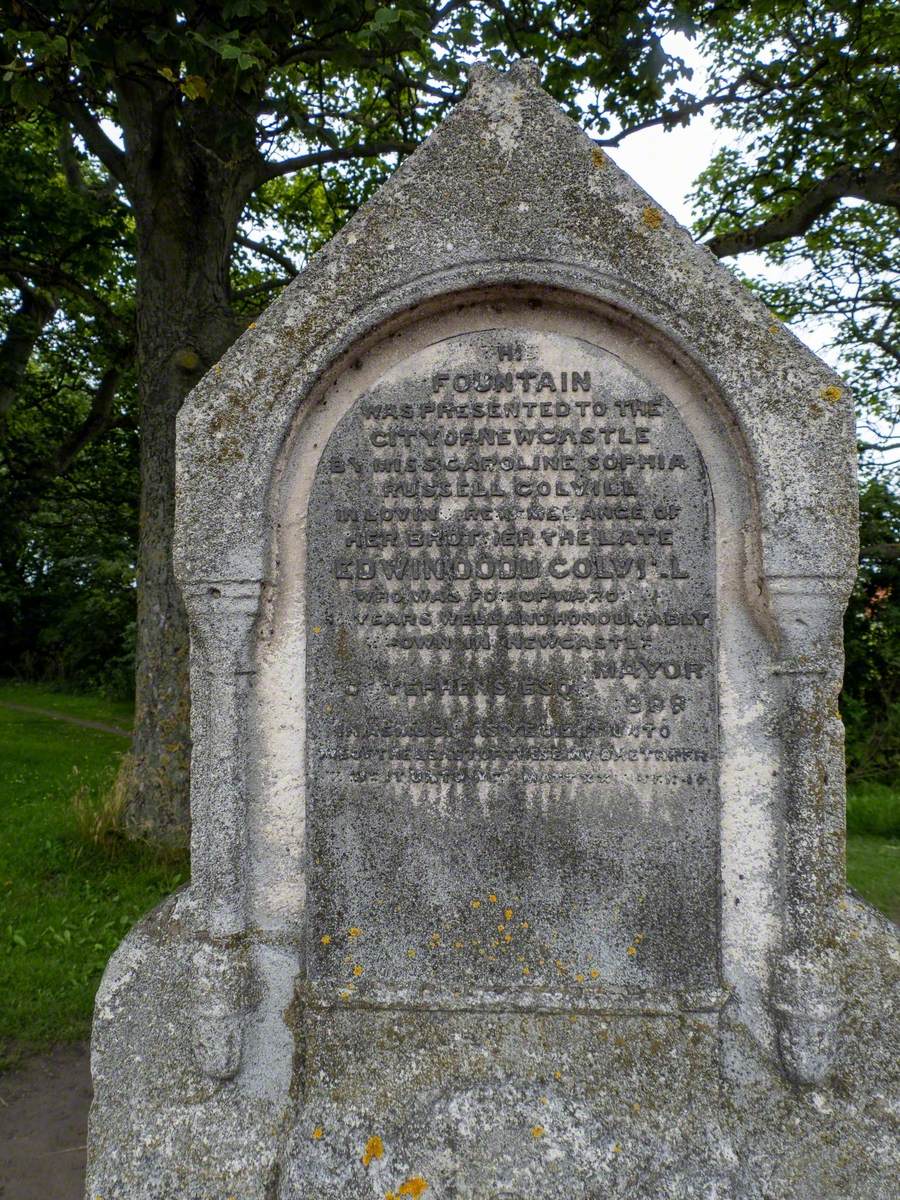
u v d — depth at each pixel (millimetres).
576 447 2412
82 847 5410
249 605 2350
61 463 9422
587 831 2402
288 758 2412
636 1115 2230
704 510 2389
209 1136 2258
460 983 2383
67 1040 3607
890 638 9672
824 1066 2234
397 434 2422
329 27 4109
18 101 3980
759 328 2303
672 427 2400
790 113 6414
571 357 2422
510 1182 2160
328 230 9383
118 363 9086
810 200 6129
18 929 4469
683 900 2383
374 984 2377
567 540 2406
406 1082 2277
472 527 2416
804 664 2289
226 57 3438
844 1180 2174
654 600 2393
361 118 5770
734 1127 2236
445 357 2432
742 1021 2330
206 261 5445
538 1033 2320
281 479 2396
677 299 2314
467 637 2414
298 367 2352
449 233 2342
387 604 2416
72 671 21562
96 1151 2262
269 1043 2354
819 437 2285
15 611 23641
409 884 2410
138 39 3957
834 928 2283
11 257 7562
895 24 5754
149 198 5383
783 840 2332
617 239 2324
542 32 5984
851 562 2273
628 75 6023
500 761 2412
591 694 2404
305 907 2402
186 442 2346
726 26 7051
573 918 2396
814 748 2291
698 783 2383
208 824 2346
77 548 19031
